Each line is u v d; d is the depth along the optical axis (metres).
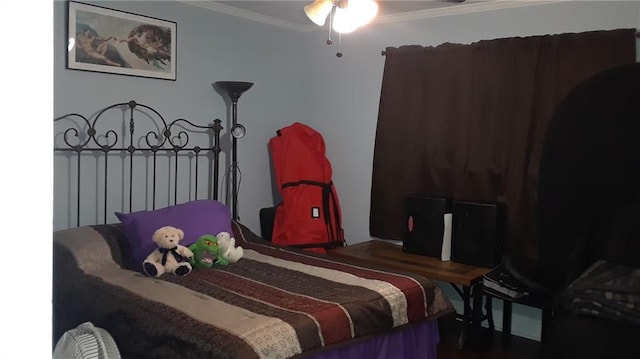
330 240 3.70
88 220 3.05
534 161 3.09
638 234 1.10
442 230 3.19
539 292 1.43
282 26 4.04
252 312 1.99
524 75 3.12
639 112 0.96
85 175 3.02
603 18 2.91
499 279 2.61
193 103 3.52
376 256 3.28
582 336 1.08
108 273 2.48
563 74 2.99
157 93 3.32
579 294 1.15
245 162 3.87
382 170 3.70
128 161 3.21
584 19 2.97
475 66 3.29
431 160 3.49
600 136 1.01
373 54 3.80
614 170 1.02
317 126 4.15
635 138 0.98
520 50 3.12
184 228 2.81
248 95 3.85
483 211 3.04
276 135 4.05
